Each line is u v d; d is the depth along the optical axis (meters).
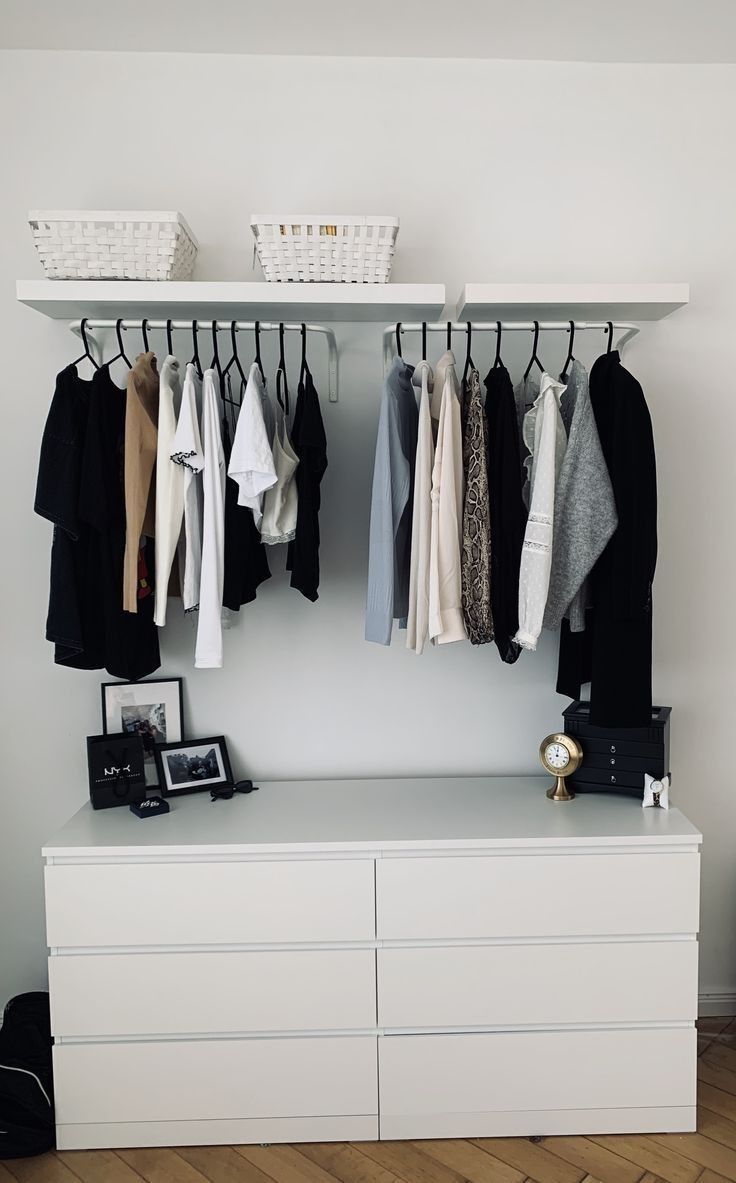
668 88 2.33
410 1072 2.01
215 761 2.37
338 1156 1.98
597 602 1.99
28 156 2.28
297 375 2.34
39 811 2.42
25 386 2.32
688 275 2.37
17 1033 2.24
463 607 1.95
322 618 2.41
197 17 2.09
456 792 2.31
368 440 2.36
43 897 2.43
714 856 2.51
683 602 2.44
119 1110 2.01
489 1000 2.01
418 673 2.44
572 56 2.29
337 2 2.02
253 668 2.42
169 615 2.38
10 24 2.12
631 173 2.34
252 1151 2.00
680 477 2.41
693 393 2.39
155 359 2.19
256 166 2.31
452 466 1.92
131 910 1.98
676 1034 2.01
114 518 1.98
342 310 2.11
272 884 1.98
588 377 2.10
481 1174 1.91
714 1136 2.02
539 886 1.99
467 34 2.18
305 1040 2.00
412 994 2.00
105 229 1.97
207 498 1.93
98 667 2.07
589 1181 1.88
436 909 1.99
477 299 2.02
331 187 2.32
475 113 2.32
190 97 2.29
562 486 1.94
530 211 2.34
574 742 2.22
